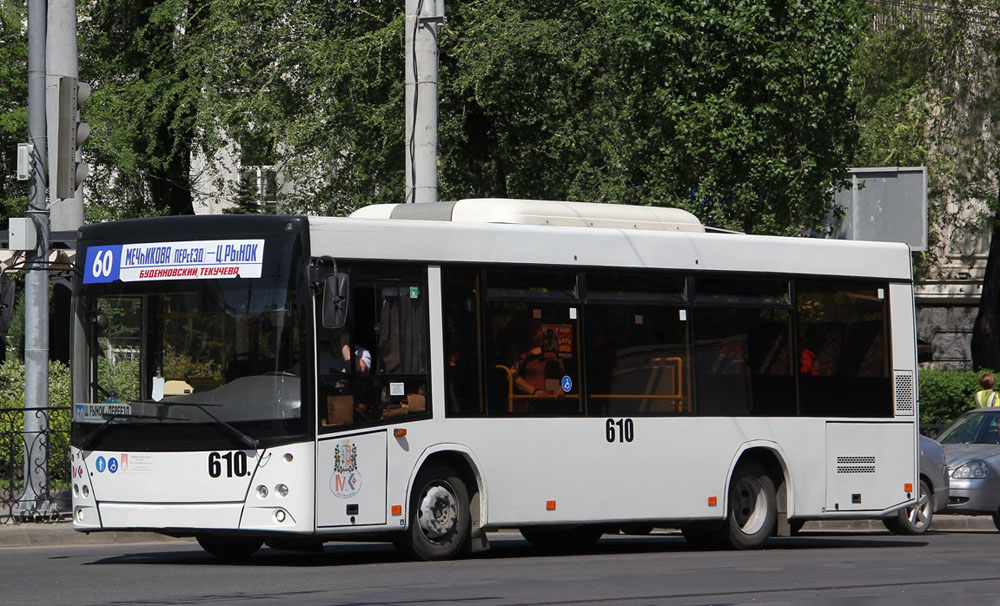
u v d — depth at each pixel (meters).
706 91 47.31
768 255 32.19
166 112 62.75
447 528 27.52
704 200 47.88
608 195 56.25
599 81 58.12
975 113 73.31
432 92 38.28
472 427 27.61
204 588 22.02
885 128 66.38
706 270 31.20
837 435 32.81
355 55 55.94
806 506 32.28
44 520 34.28
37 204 34.78
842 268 33.31
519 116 59.34
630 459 29.66
